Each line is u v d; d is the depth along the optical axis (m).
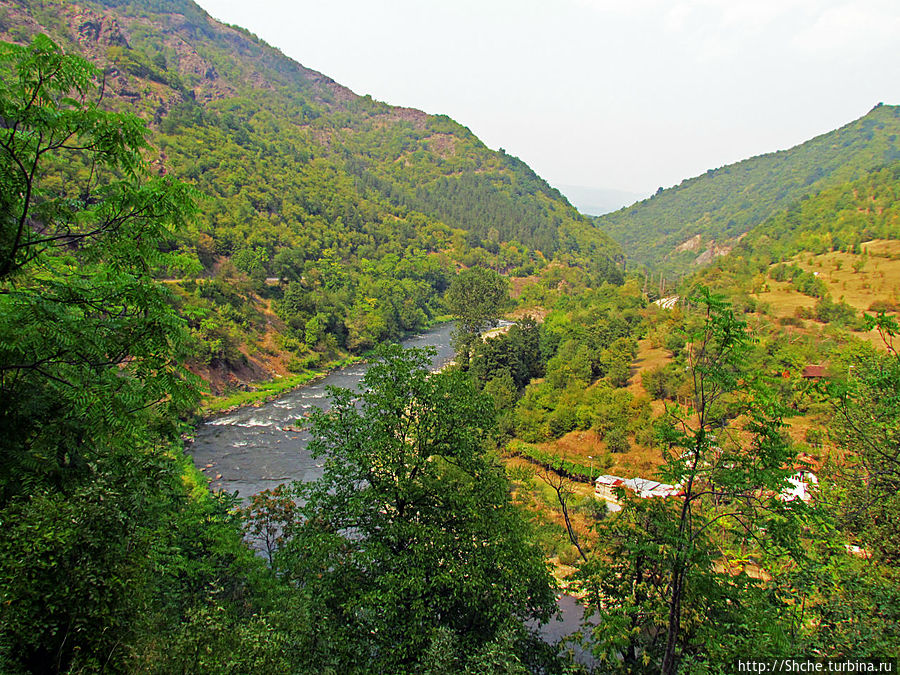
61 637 7.14
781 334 60.12
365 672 11.88
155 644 8.08
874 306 70.75
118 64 132.25
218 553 15.38
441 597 13.32
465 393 16.05
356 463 15.20
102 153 7.39
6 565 6.58
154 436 12.63
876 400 12.80
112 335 7.58
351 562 13.84
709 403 9.80
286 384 69.00
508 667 9.91
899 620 8.69
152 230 8.00
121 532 8.29
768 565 10.70
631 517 13.33
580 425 47.50
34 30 116.19
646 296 118.69
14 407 7.84
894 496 11.91
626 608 11.57
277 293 89.88
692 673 9.15
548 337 76.38
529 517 26.20
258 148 167.25
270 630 9.64
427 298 136.50
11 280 7.43
